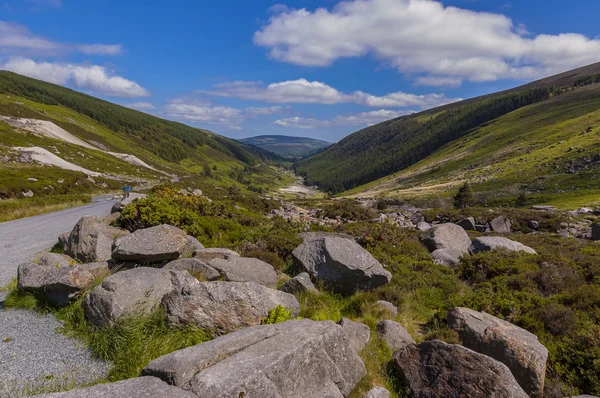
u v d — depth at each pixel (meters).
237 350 5.12
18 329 6.74
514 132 195.25
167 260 9.70
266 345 5.21
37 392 4.90
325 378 5.24
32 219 23.81
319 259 10.41
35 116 132.88
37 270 8.04
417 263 12.98
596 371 6.00
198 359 4.71
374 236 16.86
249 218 20.62
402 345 7.09
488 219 31.66
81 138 139.38
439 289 10.65
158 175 117.06
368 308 8.81
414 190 139.12
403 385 5.94
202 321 6.43
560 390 5.81
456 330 7.20
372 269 10.02
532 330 7.65
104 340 6.04
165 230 9.90
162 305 6.70
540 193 91.75
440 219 34.88
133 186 70.25
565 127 161.12
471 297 9.15
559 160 114.38
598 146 113.25
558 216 32.03
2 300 8.14
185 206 18.59
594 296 8.77
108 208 32.09
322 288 10.00
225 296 6.60
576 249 16.61
